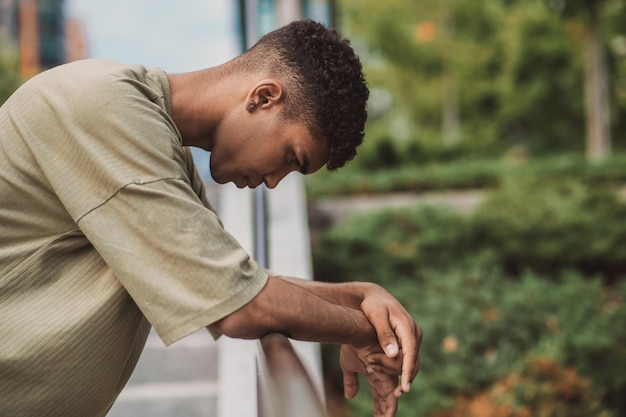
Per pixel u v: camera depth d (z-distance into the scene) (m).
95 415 1.41
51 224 1.34
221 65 1.44
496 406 3.69
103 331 1.32
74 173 1.28
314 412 1.00
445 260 6.50
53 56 14.60
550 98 19.22
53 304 1.31
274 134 1.40
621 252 6.88
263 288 1.27
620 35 15.62
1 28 14.07
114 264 1.25
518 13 18.02
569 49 18.22
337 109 1.38
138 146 1.26
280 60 1.39
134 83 1.33
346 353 1.61
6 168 1.33
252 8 5.35
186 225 1.24
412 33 18.30
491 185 9.16
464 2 17.88
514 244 6.92
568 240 6.90
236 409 3.01
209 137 1.44
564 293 5.14
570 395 3.80
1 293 1.31
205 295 1.23
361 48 19.11
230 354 3.34
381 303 1.50
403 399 3.98
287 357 1.16
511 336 4.55
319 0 8.20
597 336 4.52
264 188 3.41
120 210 1.26
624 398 4.37
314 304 1.33
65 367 1.30
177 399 3.32
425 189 9.11
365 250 6.50
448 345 4.32
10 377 1.28
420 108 20.66
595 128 13.29
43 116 1.31
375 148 13.90
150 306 1.24
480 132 20.14
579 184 7.54
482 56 18.62
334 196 8.78
